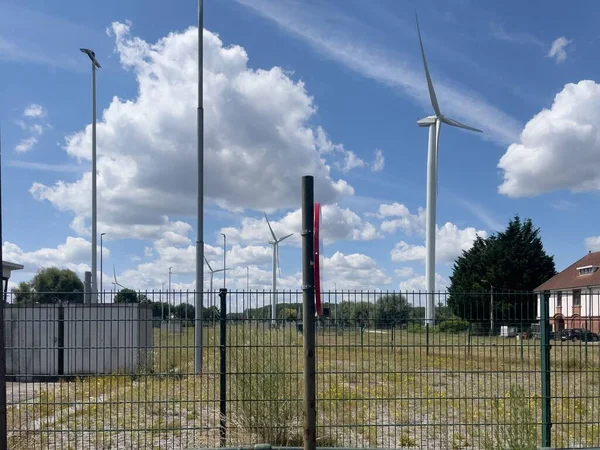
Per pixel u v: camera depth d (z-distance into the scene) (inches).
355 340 310.2
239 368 341.4
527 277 2704.2
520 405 288.2
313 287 281.4
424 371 339.3
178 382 404.5
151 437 367.9
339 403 422.3
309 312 279.6
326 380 464.4
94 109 1221.1
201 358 371.2
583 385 511.8
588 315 335.9
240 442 338.3
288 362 344.5
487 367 351.6
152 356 373.1
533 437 281.7
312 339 279.3
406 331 313.7
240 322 337.4
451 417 429.7
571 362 366.3
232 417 345.1
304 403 280.5
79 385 456.1
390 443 363.3
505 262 2714.1
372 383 494.0
